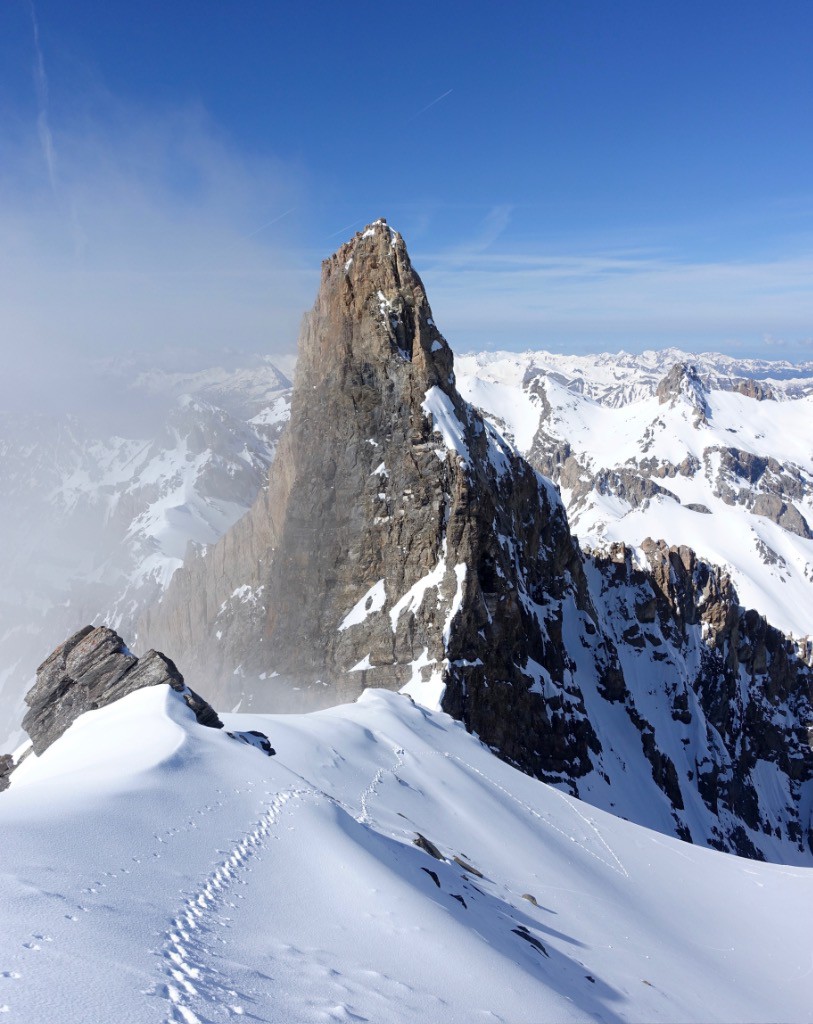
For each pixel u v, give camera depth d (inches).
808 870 2576.3
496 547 4099.4
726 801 5807.1
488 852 1845.5
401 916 963.3
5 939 617.9
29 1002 535.5
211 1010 601.6
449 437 4138.8
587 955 1366.9
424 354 4318.4
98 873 817.5
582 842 2247.8
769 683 7239.2
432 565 3991.1
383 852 1241.4
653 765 5073.8
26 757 1961.1
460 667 3686.0
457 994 821.2
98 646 2006.6
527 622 4402.1
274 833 1105.4
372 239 4493.1
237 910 839.7
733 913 2102.6
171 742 1400.1
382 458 4259.4
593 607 5629.9
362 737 2300.7
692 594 6904.5
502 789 2404.0
